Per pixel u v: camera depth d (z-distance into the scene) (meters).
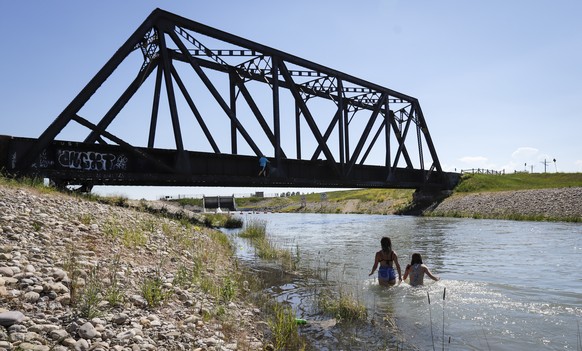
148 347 5.14
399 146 47.41
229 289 8.92
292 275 12.69
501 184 59.38
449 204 53.38
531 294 9.78
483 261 15.12
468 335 7.05
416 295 9.92
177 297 7.66
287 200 117.19
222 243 18.80
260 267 14.02
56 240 9.16
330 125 36.28
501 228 29.94
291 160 32.81
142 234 12.45
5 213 10.16
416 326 7.59
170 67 25.61
